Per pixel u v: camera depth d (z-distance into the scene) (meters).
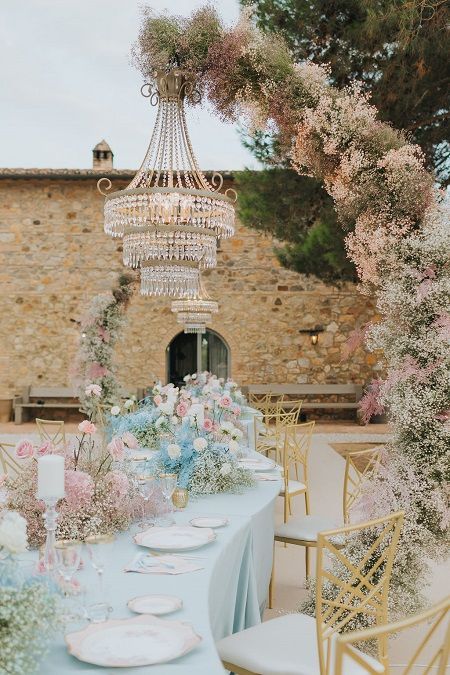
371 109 3.30
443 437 2.99
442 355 2.98
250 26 3.46
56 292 13.52
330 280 8.34
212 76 3.41
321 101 3.27
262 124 3.47
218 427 3.78
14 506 2.45
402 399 3.08
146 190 3.87
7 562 1.55
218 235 4.45
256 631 2.42
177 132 3.98
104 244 13.53
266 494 3.43
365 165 3.20
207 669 1.52
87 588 1.98
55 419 13.45
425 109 6.11
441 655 1.70
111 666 1.52
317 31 5.99
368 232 3.26
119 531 2.63
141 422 4.84
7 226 13.52
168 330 13.45
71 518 2.41
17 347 13.48
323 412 13.72
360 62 5.98
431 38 5.55
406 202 3.16
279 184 7.20
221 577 2.41
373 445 10.44
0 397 13.39
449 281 3.00
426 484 2.99
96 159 13.81
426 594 3.96
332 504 6.30
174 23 3.48
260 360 13.61
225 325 13.62
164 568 2.20
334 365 13.63
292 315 13.65
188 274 4.45
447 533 3.01
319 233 7.43
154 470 3.51
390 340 3.17
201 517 2.89
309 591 3.21
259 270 13.66
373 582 2.93
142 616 1.76
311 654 2.23
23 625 1.40
